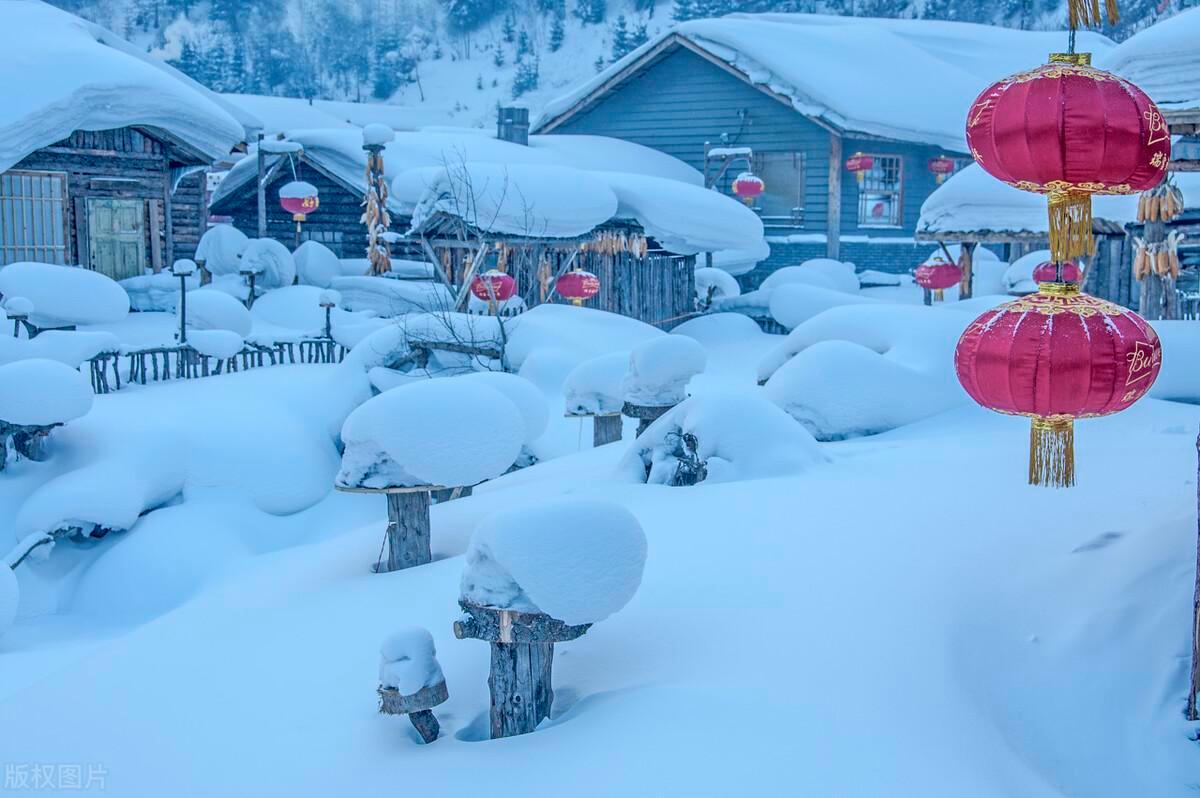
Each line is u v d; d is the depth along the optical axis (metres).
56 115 20.33
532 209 19.12
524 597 4.72
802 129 30.12
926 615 5.31
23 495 12.11
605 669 5.26
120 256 23.25
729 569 6.22
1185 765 4.27
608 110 33.53
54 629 10.43
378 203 23.61
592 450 12.01
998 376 4.59
